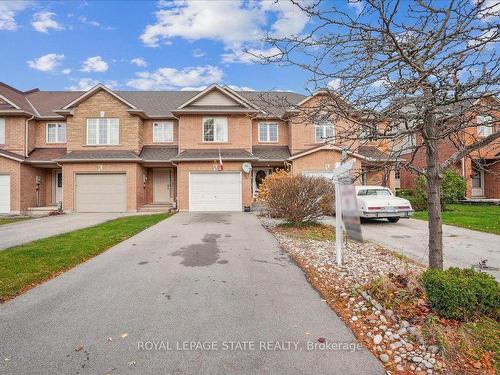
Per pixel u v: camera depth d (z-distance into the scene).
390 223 13.45
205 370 2.97
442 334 3.40
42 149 20.48
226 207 18.28
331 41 3.47
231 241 9.05
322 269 6.20
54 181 21.00
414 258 7.42
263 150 20.95
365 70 3.40
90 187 18.67
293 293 4.95
